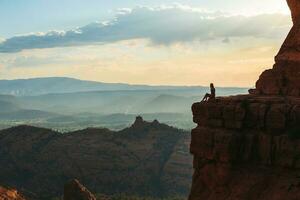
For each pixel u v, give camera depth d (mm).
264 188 40500
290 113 40531
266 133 41688
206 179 45094
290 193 38438
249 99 43750
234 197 41469
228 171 43062
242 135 42812
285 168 40250
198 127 46094
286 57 48188
